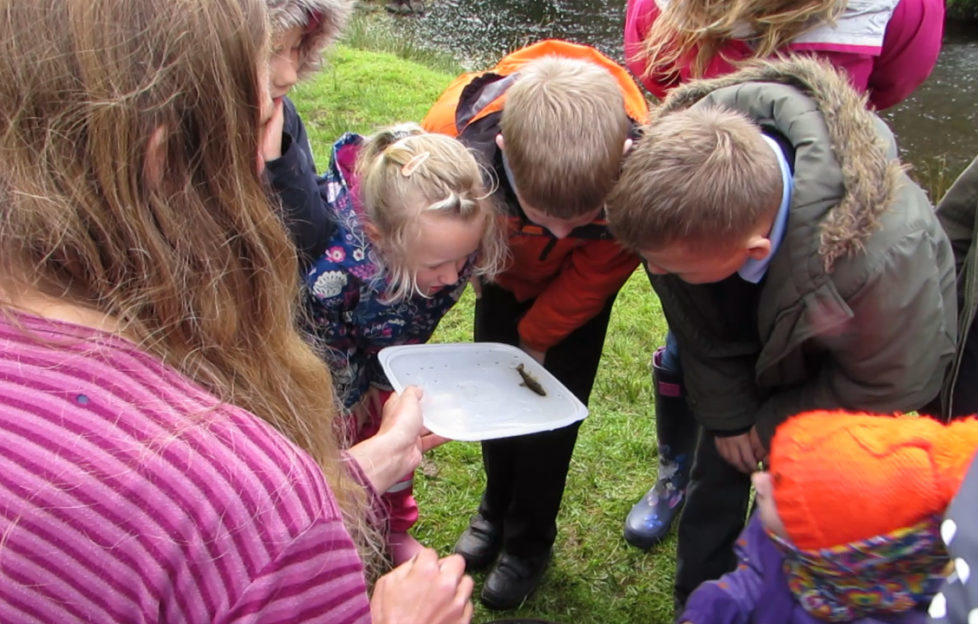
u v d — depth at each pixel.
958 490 0.83
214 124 0.74
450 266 1.73
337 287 1.79
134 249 0.72
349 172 1.84
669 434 2.38
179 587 0.68
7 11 0.66
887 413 1.49
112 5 0.67
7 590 0.63
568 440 2.11
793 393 1.66
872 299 1.35
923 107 7.85
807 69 1.51
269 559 0.71
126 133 0.69
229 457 0.70
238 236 0.79
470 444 2.81
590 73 1.66
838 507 1.08
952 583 0.76
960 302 1.79
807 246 1.37
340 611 0.78
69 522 0.64
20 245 0.69
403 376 1.84
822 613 1.19
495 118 1.83
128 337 0.72
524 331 2.02
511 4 13.09
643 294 3.73
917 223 1.36
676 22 1.91
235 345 0.82
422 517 2.55
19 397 0.65
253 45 0.77
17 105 0.67
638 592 2.35
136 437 0.67
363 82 6.22
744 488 1.93
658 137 1.45
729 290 1.62
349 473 1.14
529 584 2.29
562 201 1.58
